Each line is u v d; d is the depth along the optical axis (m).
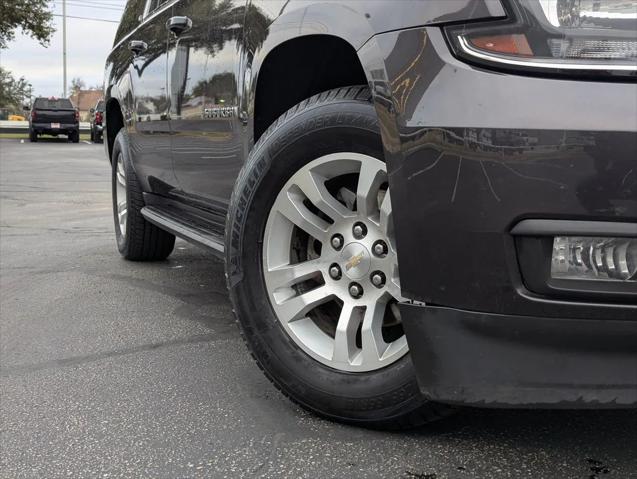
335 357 2.26
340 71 2.58
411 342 1.97
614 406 1.77
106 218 7.71
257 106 2.66
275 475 2.04
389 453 2.13
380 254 2.18
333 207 2.28
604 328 1.74
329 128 2.21
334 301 2.44
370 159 2.16
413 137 1.85
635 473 2.01
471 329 1.85
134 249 5.08
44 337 3.41
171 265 5.12
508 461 2.08
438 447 2.17
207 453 2.18
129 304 4.02
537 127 1.69
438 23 1.84
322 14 2.19
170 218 4.15
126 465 2.12
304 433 2.28
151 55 4.11
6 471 2.10
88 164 16.89
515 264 1.78
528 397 1.83
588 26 1.70
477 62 1.78
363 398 2.20
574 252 1.74
